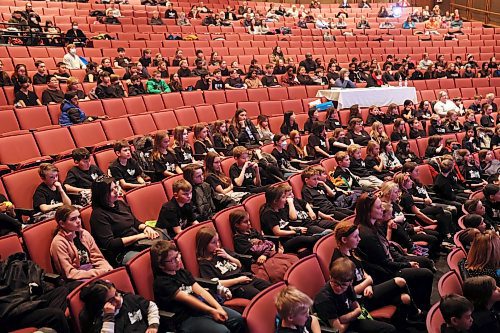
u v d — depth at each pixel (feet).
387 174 22.09
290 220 14.94
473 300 9.39
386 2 68.74
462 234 13.07
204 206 15.07
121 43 36.78
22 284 9.52
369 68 39.99
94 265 11.45
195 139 22.06
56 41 36.24
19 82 23.47
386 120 29.81
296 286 10.03
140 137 20.25
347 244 11.39
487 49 50.75
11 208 13.21
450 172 20.92
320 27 54.39
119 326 8.93
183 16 46.50
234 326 9.97
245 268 12.60
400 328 11.73
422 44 50.72
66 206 11.07
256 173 18.93
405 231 15.26
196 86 31.32
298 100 30.78
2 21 37.70
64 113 21.88
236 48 41.22
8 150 17.52
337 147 24.41
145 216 14.48
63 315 9.14
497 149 24.63
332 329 9.31
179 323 9.84
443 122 30.19
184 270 10.49
